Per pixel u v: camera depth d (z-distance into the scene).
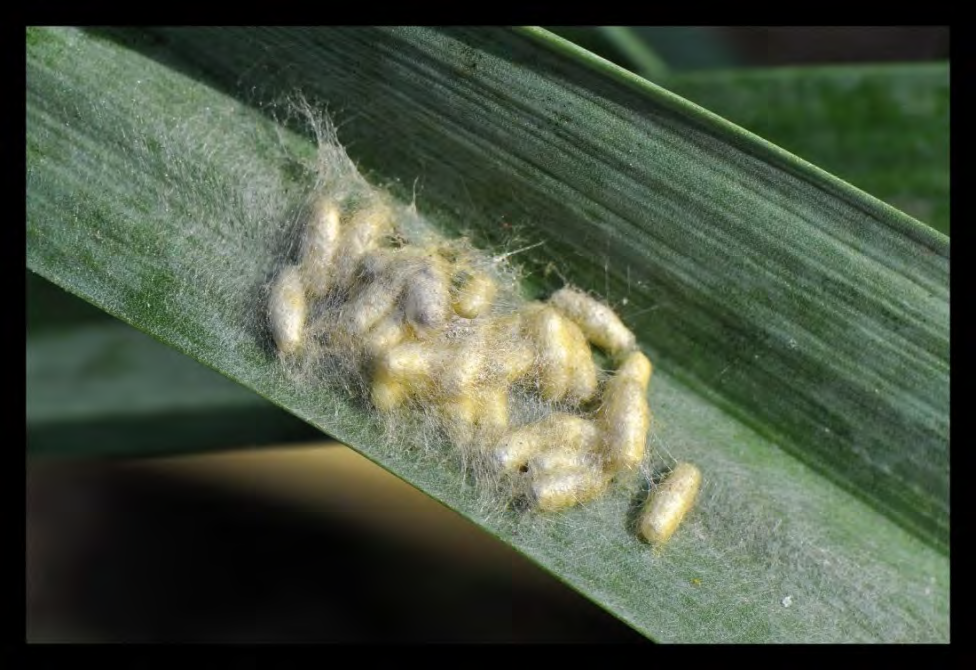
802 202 0.08
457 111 0.08
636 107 0.08
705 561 0.08
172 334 0.08
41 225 0.08
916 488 0.08
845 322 0.08
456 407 0.08
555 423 0.08
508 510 0.08
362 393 0.08
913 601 0.08
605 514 0.08
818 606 0.08
